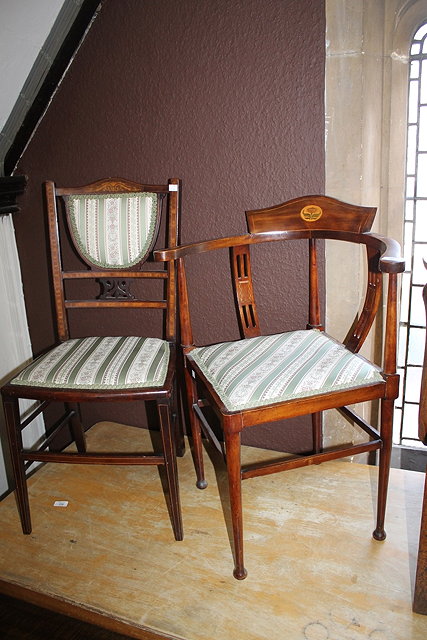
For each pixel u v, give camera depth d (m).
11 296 2.06
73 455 1.52
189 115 1.73
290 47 1.58
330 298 1.77
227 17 1.61
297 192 1.70
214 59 1.66
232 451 1.32
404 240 1.83
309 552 1.47
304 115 1.62
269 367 1.41
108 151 1.85
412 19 1.60
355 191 1.64
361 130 1.58
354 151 1.61
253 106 1.66
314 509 1.64
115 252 1.73
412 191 1.78
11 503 1.77
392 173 1.77
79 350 1.63
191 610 1.32
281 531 1.55
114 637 1.44
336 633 1.24
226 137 1.72
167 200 1.85
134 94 1.77
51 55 1.72
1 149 1.88
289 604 1.32
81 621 1.49
